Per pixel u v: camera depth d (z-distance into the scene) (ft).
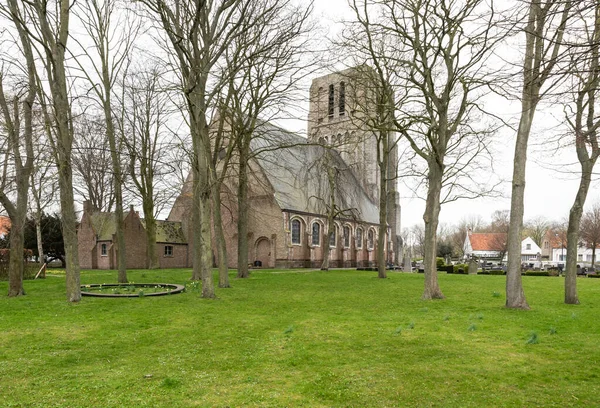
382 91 77.25
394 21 61.52
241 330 35.24
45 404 19.12
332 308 47.80
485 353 27.71
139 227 162.09
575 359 26.30
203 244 56.24
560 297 57.77
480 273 132.16
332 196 133.90
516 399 19.81
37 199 97.96
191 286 71.20
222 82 56.29
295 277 96.84
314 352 28.02
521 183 47.67
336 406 19.04
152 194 132.36
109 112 77.30
